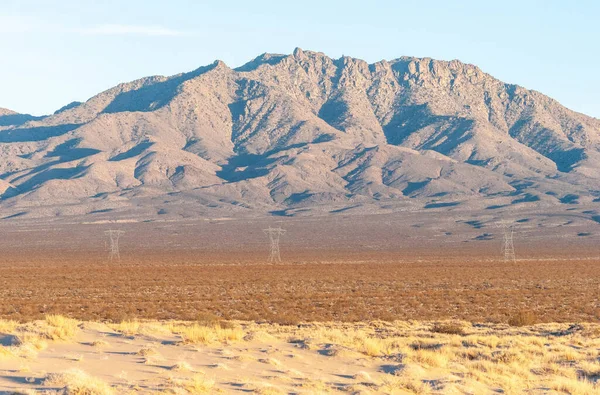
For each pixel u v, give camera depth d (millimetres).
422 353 39469
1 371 29609
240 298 93625
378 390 31266
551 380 36094
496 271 151875
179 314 73375
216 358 37156
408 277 134250
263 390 28859
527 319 62781
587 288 110188
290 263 193250
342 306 83250
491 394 32375
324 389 30672
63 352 37000
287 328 55344
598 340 49500
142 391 26922
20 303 84375
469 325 61344
